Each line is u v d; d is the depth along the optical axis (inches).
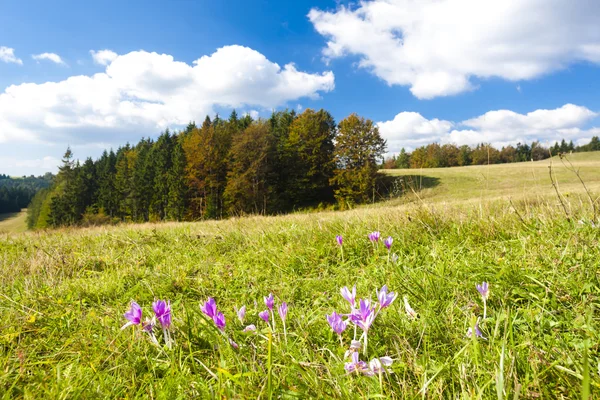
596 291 78.5
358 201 1411.2
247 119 2667.3
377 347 68.4
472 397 47.3
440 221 158.7
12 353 76.4
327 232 176.7
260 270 143.9
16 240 285.0
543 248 107.6
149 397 58.7
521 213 157.5
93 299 118.6
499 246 121.9
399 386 54.6
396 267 106.9
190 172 1870.1
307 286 116.3
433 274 100.9
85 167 3166.8
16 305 108.0
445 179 1515.7
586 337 63.2
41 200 3486.7
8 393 57.7
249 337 76.6
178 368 64.4
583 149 4062.5
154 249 197.6
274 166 1800.0
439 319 76.0
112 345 75.5
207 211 1708.9
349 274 122.9
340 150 1556.3
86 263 168.2
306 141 1854.1
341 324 65.3
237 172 1647.4
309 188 1796.3
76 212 2691.9
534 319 73.3
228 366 62.9
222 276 136.8
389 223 170.6
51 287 129.9
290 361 62.1
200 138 1817.2
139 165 2635.3
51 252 194.4
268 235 198.1
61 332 88.3
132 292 122.4
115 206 2736.2
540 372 53.6
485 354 59.4
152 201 2343.8
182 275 134.1
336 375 57.5
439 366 58.3
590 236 110.7
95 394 58.2
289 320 86.0
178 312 98.3
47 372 66.6
